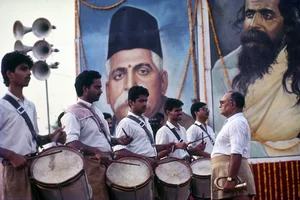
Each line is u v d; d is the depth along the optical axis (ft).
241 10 32.50
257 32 32.32
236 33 32.45
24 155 16.19
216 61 32.42
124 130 20.54
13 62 16.22
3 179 15.94
